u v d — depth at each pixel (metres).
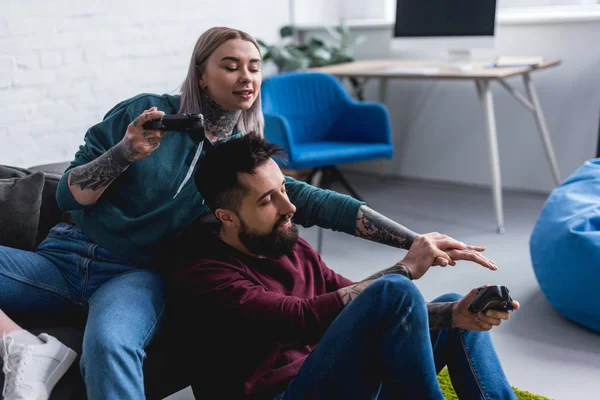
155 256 1.61
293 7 4.55
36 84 3.19
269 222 1.39
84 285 1.63
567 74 3.76
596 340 2.24
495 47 4.00
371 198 4.05
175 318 1.55
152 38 3.67
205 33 1.61
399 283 1.20
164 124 1.39
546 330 2.32
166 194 1.58
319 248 3.25
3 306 1.60
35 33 3.16
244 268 1.44
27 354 1.38
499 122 4.05
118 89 3.55
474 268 2.91
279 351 1.40
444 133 4.29
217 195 1.40
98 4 3.39
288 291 1.48
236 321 1.35
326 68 3.94
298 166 3.20
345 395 1.23
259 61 1.62
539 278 2.43
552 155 3.71
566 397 1.91
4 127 3.10
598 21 3.60
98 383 1.32
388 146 3.47
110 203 1.60
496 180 3.36
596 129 3.72
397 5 3.96
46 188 1.98
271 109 3.47
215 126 1.65
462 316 1.33
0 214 1.84
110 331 1.37
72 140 3.39
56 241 1.71
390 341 1.21
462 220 3.57
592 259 2.17
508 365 2.11
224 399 1.41
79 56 3.35
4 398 1.35
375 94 4.52
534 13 4.03
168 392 1.57
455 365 1.43
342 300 1.31
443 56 4.17
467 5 3.68
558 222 2.37
